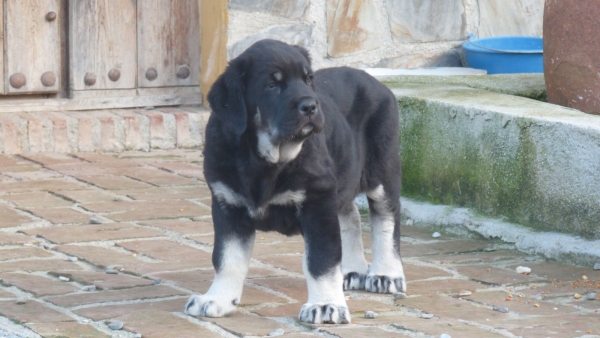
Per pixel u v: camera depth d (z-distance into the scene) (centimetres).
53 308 568
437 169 871
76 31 1144
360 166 623
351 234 666
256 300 600
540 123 762
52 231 773
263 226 564
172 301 591
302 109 514
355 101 632
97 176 987
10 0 1105
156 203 887
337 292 556
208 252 730
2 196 888
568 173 741
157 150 1138
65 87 1167
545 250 736
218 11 1153
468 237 808
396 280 638
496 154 806
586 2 832
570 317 575
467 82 1002
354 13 1205
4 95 1126
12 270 657
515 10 1288
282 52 540
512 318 572
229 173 541
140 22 1180
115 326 529
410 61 1252
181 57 1212
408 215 870
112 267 675
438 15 1257
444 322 559
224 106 539
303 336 519
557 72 870
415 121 892
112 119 1117
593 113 849
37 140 1083
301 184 536
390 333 528
